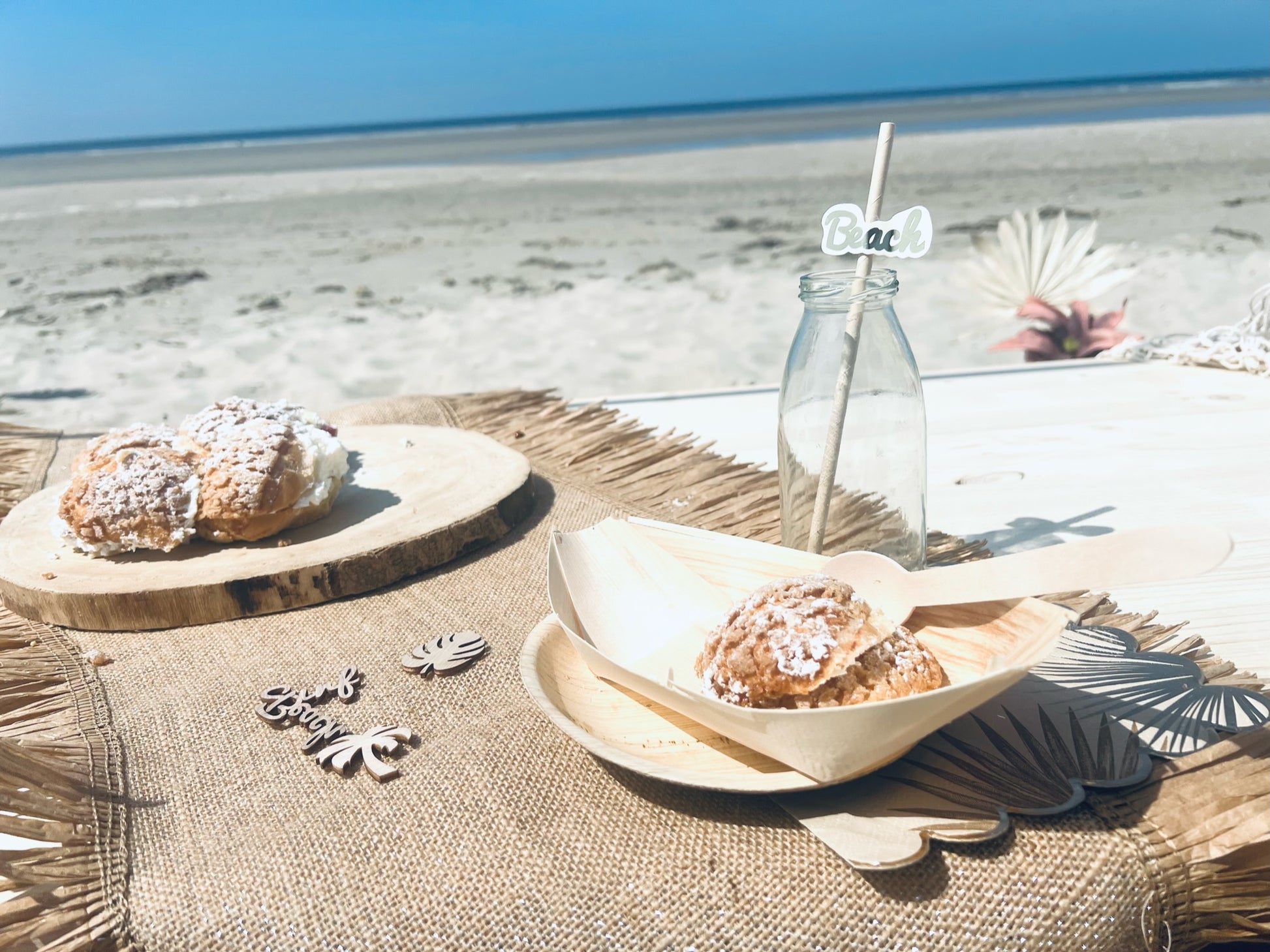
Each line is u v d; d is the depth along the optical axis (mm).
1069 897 644
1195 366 2057
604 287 6891
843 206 1000
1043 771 726
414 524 1240
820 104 52812
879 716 625
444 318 6246
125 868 714
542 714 882
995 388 2012
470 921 660
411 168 18188
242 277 7727
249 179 16844
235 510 1187
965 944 635
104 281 7699
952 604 811
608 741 788
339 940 654
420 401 1959
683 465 1560
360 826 746
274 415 1443
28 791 757
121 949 660
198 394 4887
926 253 931
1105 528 1254
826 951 638
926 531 1166
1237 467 1430
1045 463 1525
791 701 734
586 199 11672
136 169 21422
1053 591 715
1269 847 646
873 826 675
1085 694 832
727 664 769
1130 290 5672
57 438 1896
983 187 10469
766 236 8438
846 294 994
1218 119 19328
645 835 714
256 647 1054
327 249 8922
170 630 1103
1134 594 1070
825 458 1018
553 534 981
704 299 6398
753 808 729
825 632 742
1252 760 720
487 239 9055
